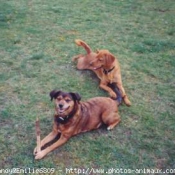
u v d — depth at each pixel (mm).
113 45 4379
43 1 5922
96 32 4750
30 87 3406
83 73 3699
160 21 5234
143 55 4148
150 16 5422
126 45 4391
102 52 3350
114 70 3344
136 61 3996
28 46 4250
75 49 4215
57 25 4914
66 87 3436
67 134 2623
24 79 3539
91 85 3492
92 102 2791
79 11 5500
